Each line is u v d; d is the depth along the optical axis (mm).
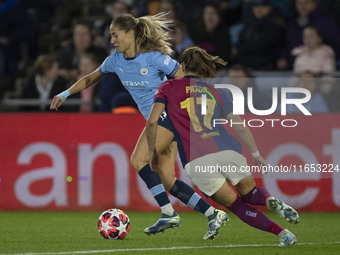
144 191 31391
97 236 21562
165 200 20078
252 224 17969
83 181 31750
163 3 40812
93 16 51750
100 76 21688
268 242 19688
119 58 20797
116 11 42562
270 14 39406
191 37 40438
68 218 28531
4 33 49938
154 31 20375
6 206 32375
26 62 49625
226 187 17875
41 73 39000
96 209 31641
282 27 39312
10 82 48625
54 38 50125
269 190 30250
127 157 31406
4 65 49781
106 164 31609
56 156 31953
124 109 33062
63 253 16891
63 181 31891
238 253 16891
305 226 25219
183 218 28703
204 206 19625
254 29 39281
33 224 26031
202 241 19906
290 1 42219
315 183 30359
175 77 20469
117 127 31484
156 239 20484
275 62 39125
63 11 52594
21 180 32219
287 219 17266
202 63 18484
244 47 39375
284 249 17672
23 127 32188
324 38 38469
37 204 32094
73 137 31812
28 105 38562
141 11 42219
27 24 50000
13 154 32281
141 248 18016
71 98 37656
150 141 18203
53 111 37531
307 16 38469
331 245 18812
